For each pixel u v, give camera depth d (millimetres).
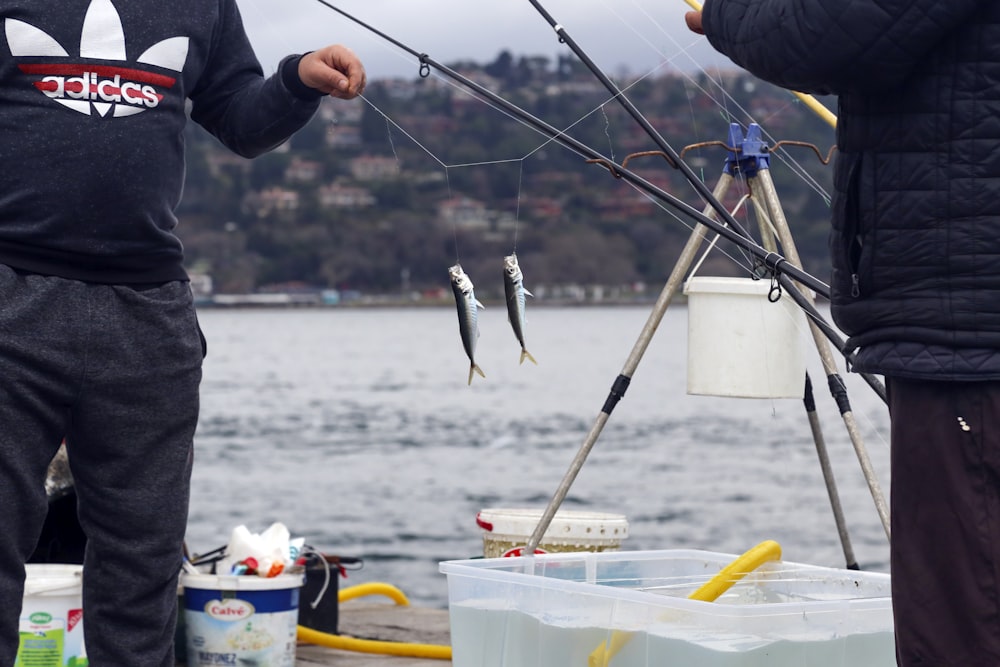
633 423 39594
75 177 2229
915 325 2012
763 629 2414
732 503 22031
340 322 129375
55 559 3801
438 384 56812
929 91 1980
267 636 3346
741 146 3238
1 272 2213
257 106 2521
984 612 1981
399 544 17938
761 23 2066
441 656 3650
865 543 17891
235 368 67625
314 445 32375
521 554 3453
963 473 1995
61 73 2225
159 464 2398
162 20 2320
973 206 1963
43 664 3115
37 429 2260
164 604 2477
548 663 2639
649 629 2490
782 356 3309
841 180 2127
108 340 2279
